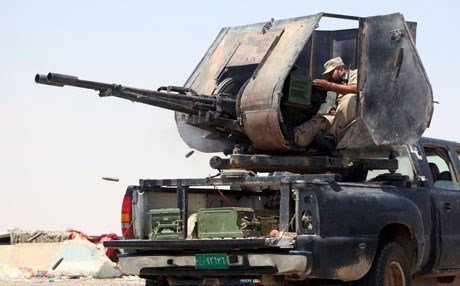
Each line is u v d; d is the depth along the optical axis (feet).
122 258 31.53
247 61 33.88
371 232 29.96
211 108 32.89
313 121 33.35
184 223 31.81
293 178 29.14
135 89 31.01
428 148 36.63
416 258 32.55
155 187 32.50
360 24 32.91
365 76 32.78
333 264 28.63
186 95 32.42
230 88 34.50
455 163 37.37
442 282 36.73
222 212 30.66
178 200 31.96
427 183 34.73
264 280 29.32
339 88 33.37
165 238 31.78
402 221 31.42
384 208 30.73
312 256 28.09
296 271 28.04
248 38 35.12
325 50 38.22
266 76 32.50
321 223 28.37
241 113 32.86
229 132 34.14
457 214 35.42
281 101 32.45
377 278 30.53
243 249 28.99
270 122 31.96
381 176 34.01
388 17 32.37
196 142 36.40
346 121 33.58
